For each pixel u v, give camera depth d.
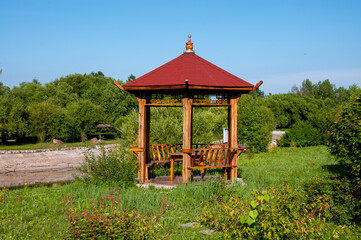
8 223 6.16
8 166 21.55
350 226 5.85
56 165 22.17
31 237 5.50
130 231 4.78
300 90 74.62
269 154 20.95
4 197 8.39
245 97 23.86
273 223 4.83
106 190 8.06
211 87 8.93
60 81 70.94
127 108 49.28
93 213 5.10
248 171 12.29
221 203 6.38
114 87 49.50
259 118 22.86
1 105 34.59
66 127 37.34
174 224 5.98
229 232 5.18
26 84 68.31
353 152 8.60
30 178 17.58
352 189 6.55
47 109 37.50
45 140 38.50
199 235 5.40
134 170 10.35
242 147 9.45
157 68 10.21
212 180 8.14
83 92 68.94
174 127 15.51
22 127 35.03
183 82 8.84
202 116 16.89
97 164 9.96
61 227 5.91
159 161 10.44
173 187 8.86
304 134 26.75
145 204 6.85
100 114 40.53
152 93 10.23
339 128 9.27
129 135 15.91
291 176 11.10
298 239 4.86
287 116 52.50
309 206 6.20
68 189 9.17
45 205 7.60
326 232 5.60
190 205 7.24
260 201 4.99
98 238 4.65
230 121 9.73
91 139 41.28
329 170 12.02
